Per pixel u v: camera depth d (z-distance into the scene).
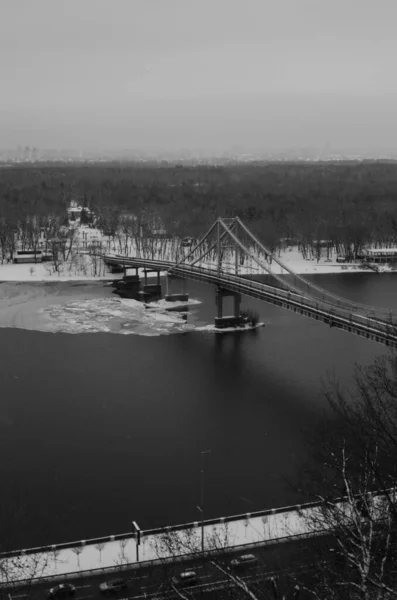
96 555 66.19
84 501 79.75
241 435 98.50
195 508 77.75
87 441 96.69
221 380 124.62
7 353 142.50
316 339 153.75
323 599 29.81
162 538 56.12
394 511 27.52
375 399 50.50
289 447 93.38
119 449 94.12
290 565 42.88
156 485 83.69
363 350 142.50
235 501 79.06
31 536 71.88
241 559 59.22
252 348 147.25
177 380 124.81
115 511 77.44
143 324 170.75
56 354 142.25
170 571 55.84
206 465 88.94
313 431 93.81
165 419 105.12
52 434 98.94
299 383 121.44
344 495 36.88
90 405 110.81
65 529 73.62
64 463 89.69
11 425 102.12
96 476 86.00
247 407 110.06
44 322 171.88
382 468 36.88
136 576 60.94
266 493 80.62
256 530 68.88
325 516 36.62
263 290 157.25
